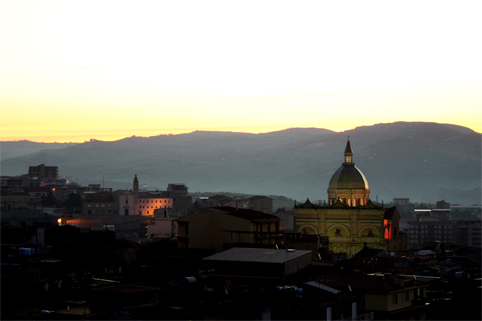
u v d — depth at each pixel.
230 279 122.44
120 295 108.88
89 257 153.88
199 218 174.00
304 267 131.25
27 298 120.81
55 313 108.50
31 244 163.62
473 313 116.00
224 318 104.00
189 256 155.12
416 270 155.12
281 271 122.75
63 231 179.75
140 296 110.44
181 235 174.62
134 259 157.88
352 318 105.00
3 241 171.00
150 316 103.25
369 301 111.38
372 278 116.75
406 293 115.69
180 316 102.50
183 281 115.69
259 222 177.00
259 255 130.75
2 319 115.12
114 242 180.88
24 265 125.06
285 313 103.00
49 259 140.50
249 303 105.06
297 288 110.38
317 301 102.62
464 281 125.75
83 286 126.06
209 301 110.81
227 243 164.00
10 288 120.50
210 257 130.50
